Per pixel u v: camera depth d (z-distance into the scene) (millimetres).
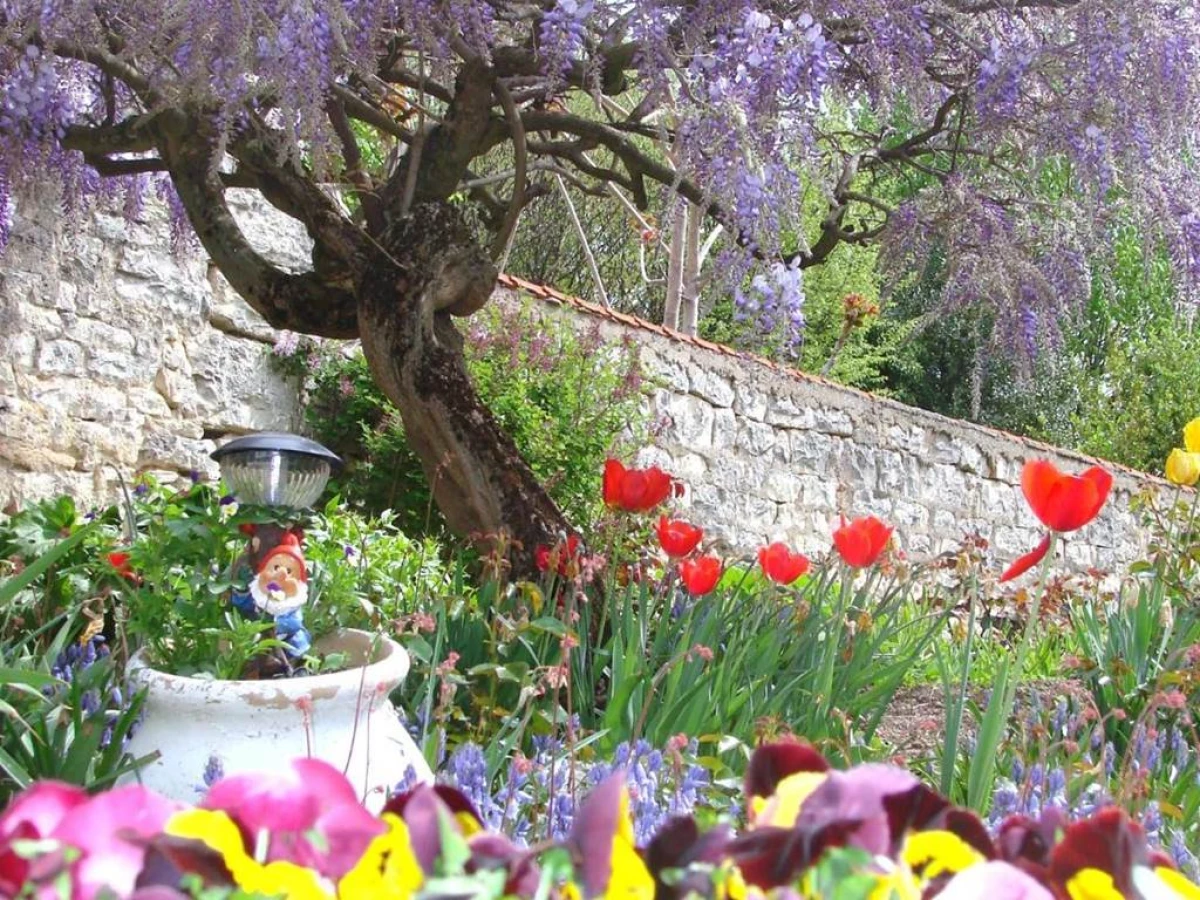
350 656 2447
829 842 675
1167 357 15156
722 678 3021
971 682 4633
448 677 2611
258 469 2270
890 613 4191
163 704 2076
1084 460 11422
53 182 3842
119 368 5910
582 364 6910
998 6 3268
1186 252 3404
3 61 3262
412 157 3621
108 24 3332
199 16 2482
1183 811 2869
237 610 2266
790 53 2857
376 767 2139
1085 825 744
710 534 8273
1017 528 10883
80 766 1968
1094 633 4582
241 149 3594
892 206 3859
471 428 3586
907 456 9914
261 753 2035
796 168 2979
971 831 777
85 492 5766
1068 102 3264
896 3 3057
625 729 2912
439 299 3555
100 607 3150
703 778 2412
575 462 6555
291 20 2525
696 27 2965
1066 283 3508
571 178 4641
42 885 644
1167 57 3115
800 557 3398
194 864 668
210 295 6320
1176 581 4383
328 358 6715
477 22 2996
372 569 3986
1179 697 2607
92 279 5805
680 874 671
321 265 3664
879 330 15102
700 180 3012
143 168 3982
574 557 3273
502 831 2090
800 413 9023
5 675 1854
